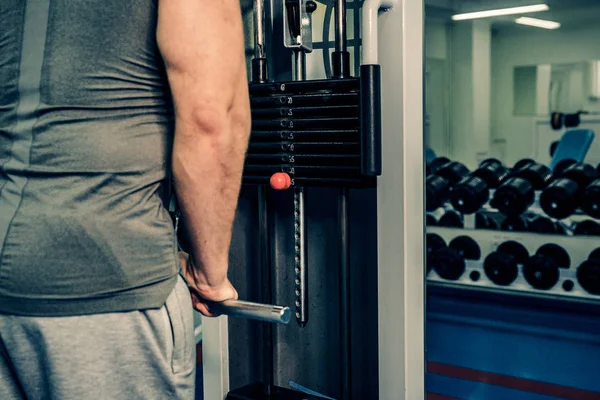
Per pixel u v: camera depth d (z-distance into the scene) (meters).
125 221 0.81
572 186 3.62
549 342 3.30
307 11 1.41
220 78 0.80
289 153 1.39
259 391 1.62
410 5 1.26
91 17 0.81
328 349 1.62
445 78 5.49
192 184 0.83
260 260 1.58
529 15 5.09
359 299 1.56
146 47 0.83
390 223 1.31
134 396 0.84
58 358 0.78
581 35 5.00
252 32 1.60
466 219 3.97
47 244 0.78
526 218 3.90
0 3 0.86
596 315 3.71
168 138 0.88
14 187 0.82
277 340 1.69
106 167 0.81
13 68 0.84
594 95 5.02
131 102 0.83
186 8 0.78
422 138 1.33
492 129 5.51
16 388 0.86
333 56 1.36
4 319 0.81
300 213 1.40
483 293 4.22
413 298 1.33
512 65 5.35
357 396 1.59
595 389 2.71
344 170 1.33
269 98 1.41
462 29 5.35
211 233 0.89
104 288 0.79
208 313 1.01
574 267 3.52
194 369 0.92
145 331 0.83
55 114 0.80
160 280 0.84
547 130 5.28
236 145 0.85
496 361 3.06
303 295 1.41
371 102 1.24
